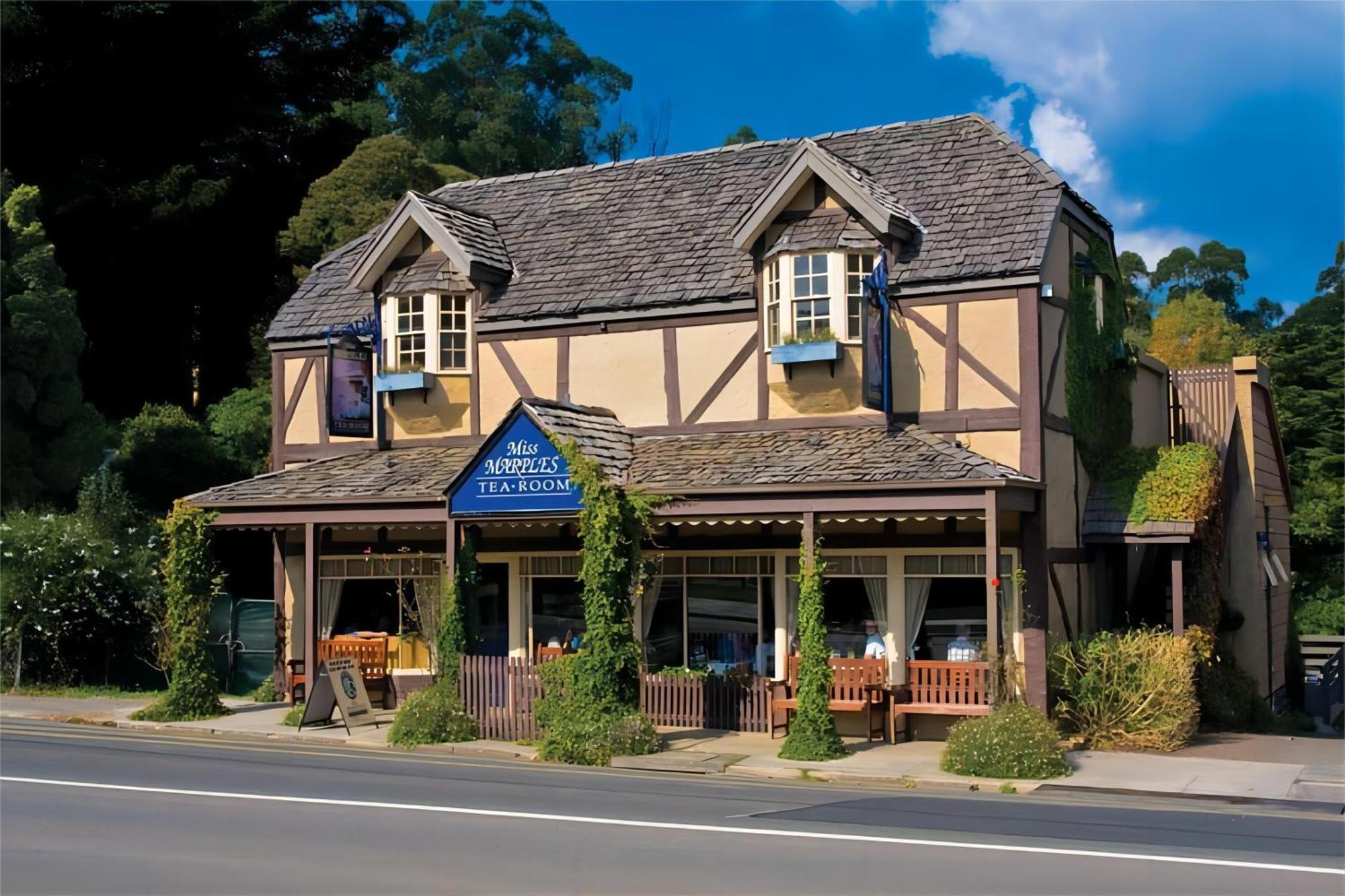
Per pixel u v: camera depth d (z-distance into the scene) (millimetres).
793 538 19375
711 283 20500
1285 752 17422
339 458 22375
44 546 24438
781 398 19734
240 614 24781
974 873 9758
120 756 16312
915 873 9742
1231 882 9539
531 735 18031
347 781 14422
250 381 42906
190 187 40562
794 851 10562
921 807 13234
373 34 47125
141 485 33406
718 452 19156
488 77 68500
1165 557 22609
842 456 17969
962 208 19656
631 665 17281
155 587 25109
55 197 38656
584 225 23078
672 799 13500
